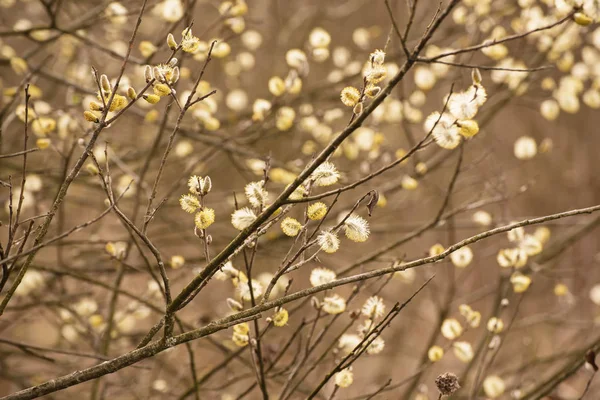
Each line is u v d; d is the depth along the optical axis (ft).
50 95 13.11
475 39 12.69
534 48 12.53
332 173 8.20
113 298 9.92
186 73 9.74
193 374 9.12
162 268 8.20
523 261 9.21
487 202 10.34
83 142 9.19
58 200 8.24
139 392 11.71
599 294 12.27
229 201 13.52
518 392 10.00
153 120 10.20
